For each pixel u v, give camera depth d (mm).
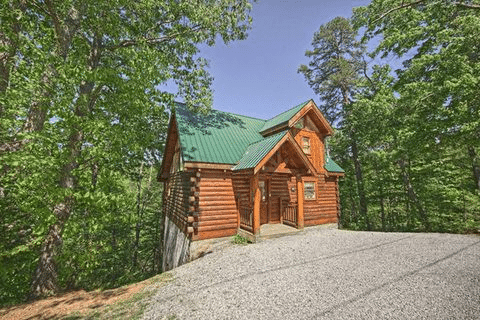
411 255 6711
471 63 10188
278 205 12000
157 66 7402
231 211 9836
